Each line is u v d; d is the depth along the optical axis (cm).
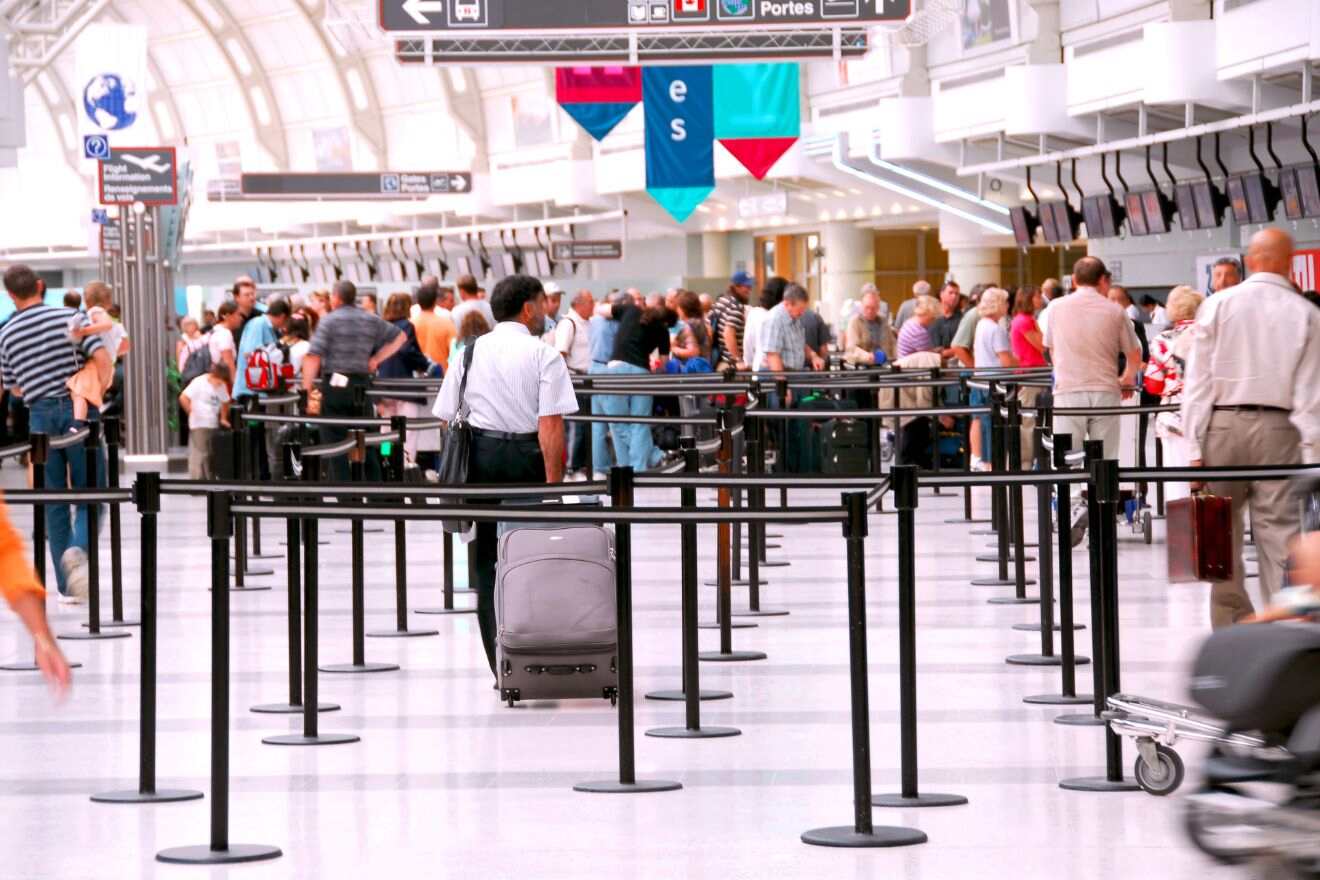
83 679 1123
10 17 3953
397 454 1416
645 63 2294
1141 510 1733
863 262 4862
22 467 3188
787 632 1271
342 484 789
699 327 2598
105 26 3031
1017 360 2283
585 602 1009
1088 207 3169
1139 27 2873
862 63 3928
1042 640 1129
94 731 967
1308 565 653
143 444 3203
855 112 4031
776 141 2778
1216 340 990
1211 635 628
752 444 1365
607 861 702
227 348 2341
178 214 3366
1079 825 742
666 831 746
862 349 2722
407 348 2366
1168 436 1466
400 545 1291
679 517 752
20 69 4125
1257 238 997
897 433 2455
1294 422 980
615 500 823
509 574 1016
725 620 1165
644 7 2247
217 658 722
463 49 2275
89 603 1297
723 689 1060
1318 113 2527
